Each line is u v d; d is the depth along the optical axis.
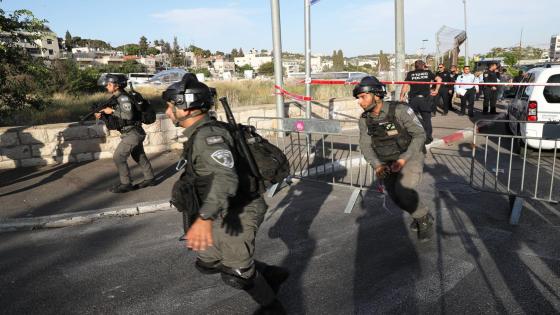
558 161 7.62
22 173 7.18
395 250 4.07
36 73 9.84
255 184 2.59
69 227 4.95
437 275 3.57
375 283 3.48
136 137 5.75
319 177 6.75
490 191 5.01
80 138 7.85
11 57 9.34
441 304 3.14
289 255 4.05
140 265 3.94
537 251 3.96
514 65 42.44
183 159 2.45
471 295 3.25
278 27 8.61
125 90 5.72
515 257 3.85
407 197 3.93
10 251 4.33
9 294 3.49
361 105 3.87
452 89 15.70
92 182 6.60
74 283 3.64
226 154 2.32
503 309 3.05
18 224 4.90
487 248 4.05
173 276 3.71
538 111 7.76
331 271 3.71
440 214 4.99
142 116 5.81
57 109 11.37
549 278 3.47
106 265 3.96
